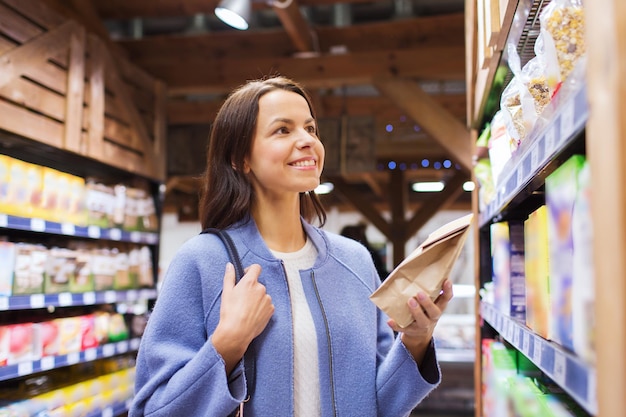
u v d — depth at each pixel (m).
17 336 2.74
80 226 3.27
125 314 3.95
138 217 4.01
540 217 1.09
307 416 1.30
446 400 5.16
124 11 5.27
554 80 1.01
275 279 1.37
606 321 0.56
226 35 5.50
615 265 0.54
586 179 0.73
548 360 0.91
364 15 5.62
